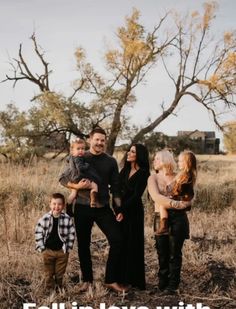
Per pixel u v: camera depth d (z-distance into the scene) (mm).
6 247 8031
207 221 11125
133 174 6336
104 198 6250
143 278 6328
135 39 31672
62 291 6164
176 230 6035
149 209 12000
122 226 6352
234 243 8852
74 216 6273
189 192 6051
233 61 30281
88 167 6184
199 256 7664
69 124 29297
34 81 33281
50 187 13461
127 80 31422
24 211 10273
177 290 6176
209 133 76125
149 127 32094
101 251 8227
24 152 26672
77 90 31312
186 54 32156
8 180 13195
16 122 28984
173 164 6270
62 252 6207
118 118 30672
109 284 6223
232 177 18281
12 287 6316
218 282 6547
